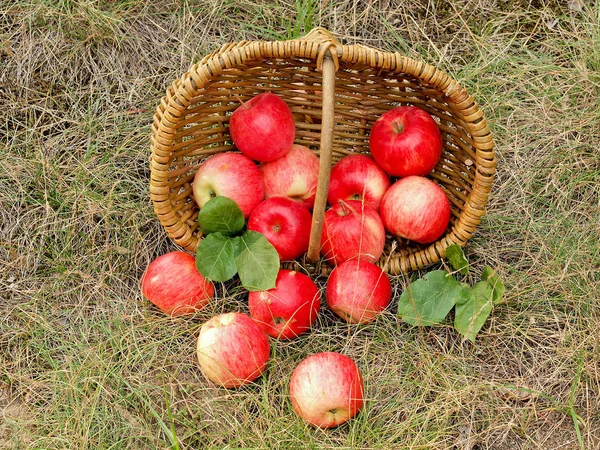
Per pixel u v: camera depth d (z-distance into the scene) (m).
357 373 0.90
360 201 0.99
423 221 0.98
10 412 0.94
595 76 1.16
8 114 1.14
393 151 1.00
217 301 1.01
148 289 0.97
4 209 1.08
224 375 0.91
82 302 1.03
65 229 1.07
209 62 0.91
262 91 1.03
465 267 0.99
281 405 0.93
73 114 1.15
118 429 0.92
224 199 0.96
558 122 1.15
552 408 0.93
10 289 1.03
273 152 1.00
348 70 1.00
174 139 0.99
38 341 0.99
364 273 0.95
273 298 0.94
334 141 1.07
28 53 1.16
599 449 0.91
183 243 1.01
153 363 0.97
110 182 1.10
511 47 1.21
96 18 1.17
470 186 1.01
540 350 0.98
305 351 0.97
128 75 1.18
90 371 0.96
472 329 0.96
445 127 1.01
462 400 0.94
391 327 0.99
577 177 1.10
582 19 1.21
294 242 0.98
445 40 1.22
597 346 0.96
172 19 1.21
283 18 1.22
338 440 0.91
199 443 0.92
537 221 1.08
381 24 1.22
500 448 0.92
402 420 0.93
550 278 1.02
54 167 1.10
